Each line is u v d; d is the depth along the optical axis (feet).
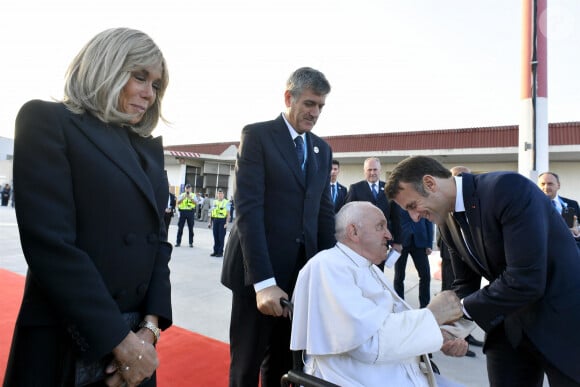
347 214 5.06
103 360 3.21
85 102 3.34
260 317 5.54
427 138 36.81
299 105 5.60
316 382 3.94
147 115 4.16
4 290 13.24
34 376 2.97
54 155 2.99
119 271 3.35
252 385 5.59
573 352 4.33
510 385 5.32
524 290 4.18
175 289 15.06
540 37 14.75
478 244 4.85
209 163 62.85
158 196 3.95
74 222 3.10
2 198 78.59
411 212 5.15
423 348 4.28
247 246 5.22
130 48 3.46
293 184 5.65
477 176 4.97
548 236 4.50
